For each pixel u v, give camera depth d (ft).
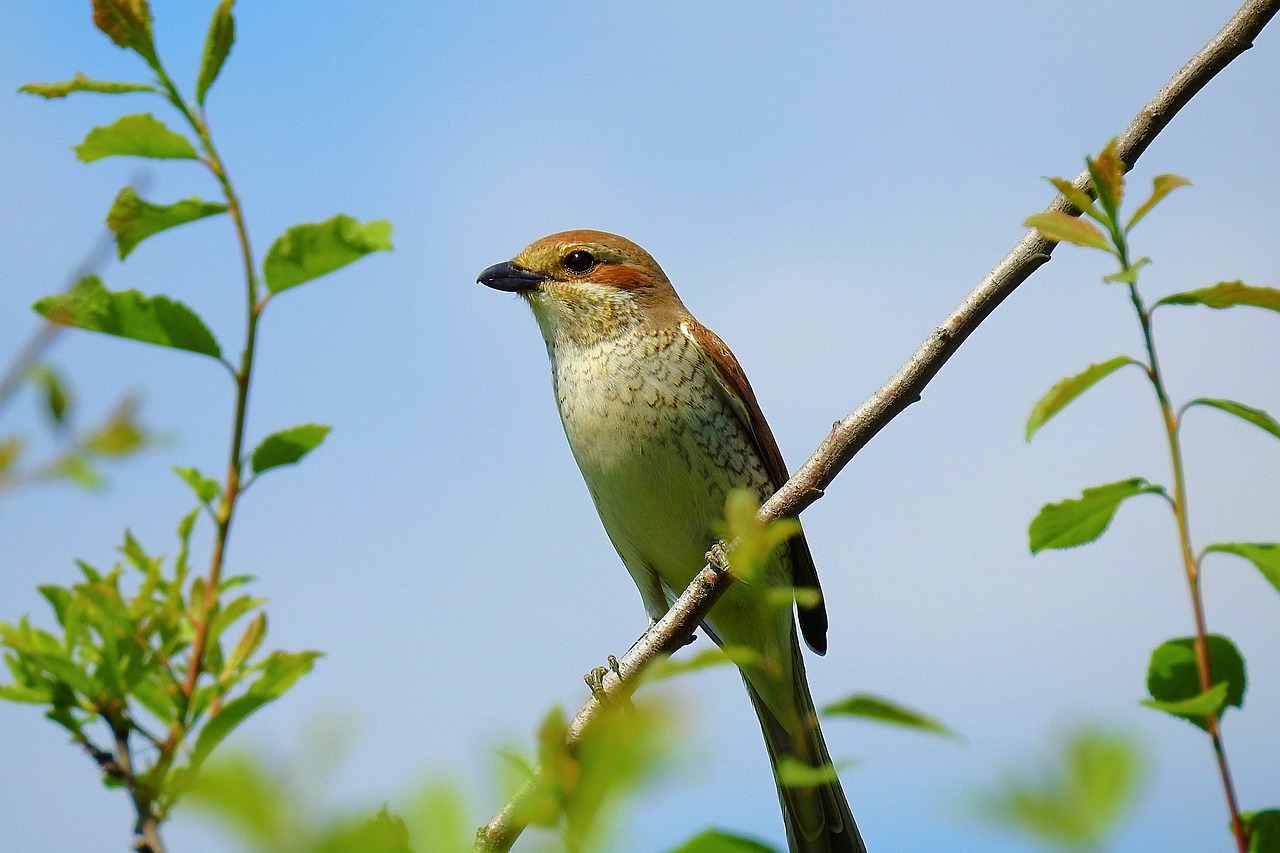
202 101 15.16
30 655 13.79
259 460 15.17
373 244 15.26
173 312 14.87
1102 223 14.10
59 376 10.22
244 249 15.14
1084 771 8.70
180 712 14.14
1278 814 11.94
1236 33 22.35
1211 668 13.67
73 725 14.06
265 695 13.75
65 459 10.03
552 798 8.55
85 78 14.84
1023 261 23.97
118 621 14.42
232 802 7.60
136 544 15.42
